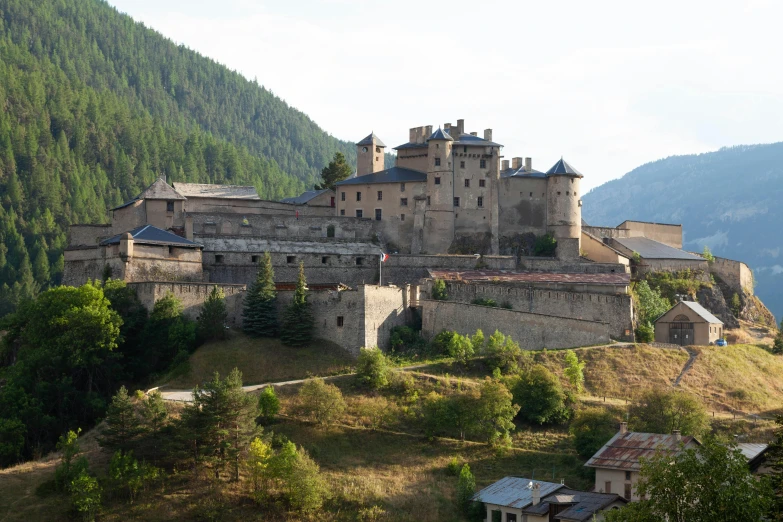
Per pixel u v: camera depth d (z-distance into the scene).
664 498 67.56
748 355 156.12
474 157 186.75
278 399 124.56
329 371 136.38
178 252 155.75
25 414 121.06
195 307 144.50
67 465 105.56
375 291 145.00
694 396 132.12
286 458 106.06
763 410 137.38
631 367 143.12
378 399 128.50
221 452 109.56
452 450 120.19
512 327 148.12
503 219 187.50
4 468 114.31
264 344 140.50
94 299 137.12
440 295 155.88
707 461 68.69
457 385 132.62
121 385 131.75
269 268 147.38
